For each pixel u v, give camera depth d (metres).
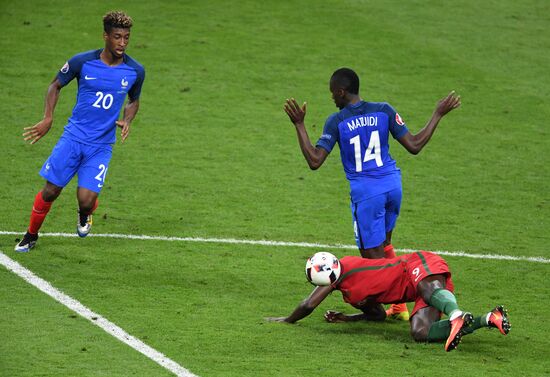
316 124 53.09
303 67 60.59
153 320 29.22
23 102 53.31
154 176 45.66
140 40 62.47
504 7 73.06
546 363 26.69
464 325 25.88
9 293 31.00
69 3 67.75
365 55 62.84
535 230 41.09
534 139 53.12
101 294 31.38
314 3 71.12
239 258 36.03
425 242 38.97
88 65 33.88
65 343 26.97
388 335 28.86
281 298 32.03
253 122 53.28
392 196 30.78
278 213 41.78
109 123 34.59
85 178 34.56
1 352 26.11
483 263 36.69
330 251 37.34
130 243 37.09
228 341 27.70
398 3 72.44
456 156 50.50
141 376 24.83
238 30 65.31
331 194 44.75
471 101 57.66
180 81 57.66
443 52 64.25
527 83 60.78
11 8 66.25
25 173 44.84
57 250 35.72
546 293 33.50
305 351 27.11
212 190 44.28
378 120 30.53
